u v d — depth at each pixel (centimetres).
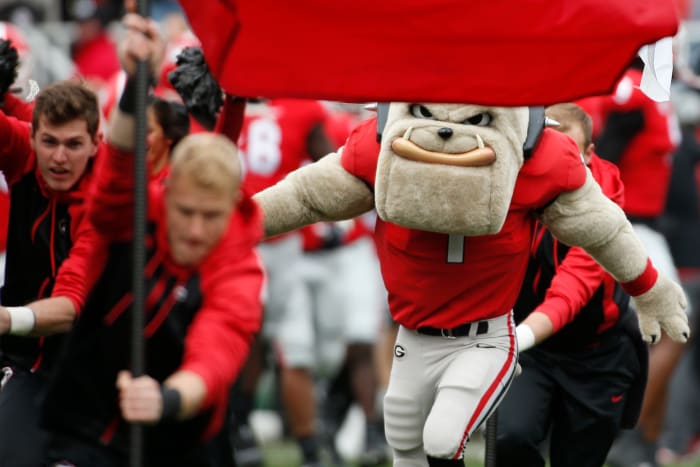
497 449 1884
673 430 3019
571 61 1530
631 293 1777
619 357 1955
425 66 1529
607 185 1897
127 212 1406
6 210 1978
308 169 1727
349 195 1709
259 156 2634
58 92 1603
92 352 1436
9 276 1688
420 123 1598
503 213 1606
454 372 1689
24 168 1653
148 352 1408
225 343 1330
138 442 1338
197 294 1387
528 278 1912
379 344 3069
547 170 1647
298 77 1529
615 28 1520
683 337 1803
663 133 2588
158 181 1596
